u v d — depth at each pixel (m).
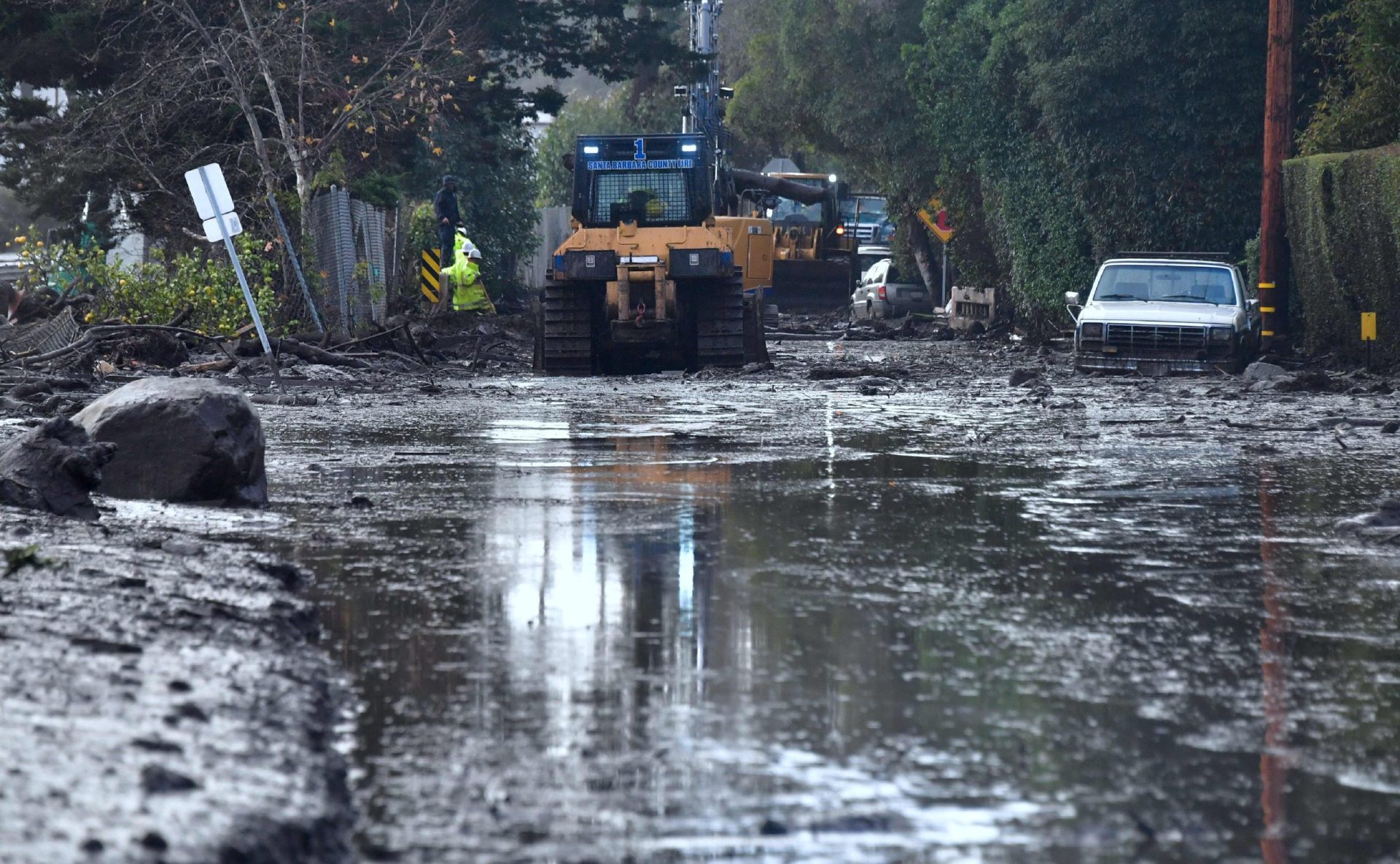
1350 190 84.31
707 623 21.08
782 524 30.39
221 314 89.62
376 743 15.06
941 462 42.09
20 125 122.06
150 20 108.25
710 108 158.12
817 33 180.88
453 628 20.58
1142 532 29.61
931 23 148.00
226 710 15.03
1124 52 109.06
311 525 29.95
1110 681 18.05
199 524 29.50
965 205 157.50
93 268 91.31
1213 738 15.66
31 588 20.30
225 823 11.41
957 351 119.00
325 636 20.05
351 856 11.90
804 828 12.79
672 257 88.56
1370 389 72.00
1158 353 86.56
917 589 23.69
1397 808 13.52
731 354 90.69
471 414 59.25
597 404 65.06
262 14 102.81
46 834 10.71
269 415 58.34
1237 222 112.38
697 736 15.50
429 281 129.75
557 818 12.93
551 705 16.66
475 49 136.12
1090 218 117.81
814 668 18.55
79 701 14.70
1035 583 24.27
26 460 29.11
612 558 26.31
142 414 32.38
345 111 104.94
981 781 14.16
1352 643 20.12
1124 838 12.67
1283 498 34.62
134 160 103.44
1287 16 94.75
